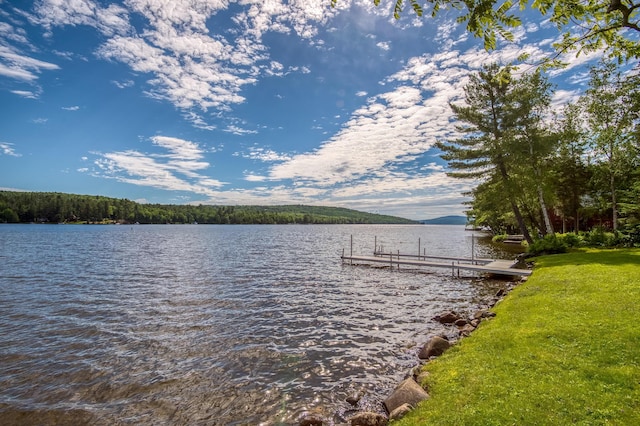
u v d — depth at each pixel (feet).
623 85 85.46
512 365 22.29
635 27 16.38
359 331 40.42
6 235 228.84
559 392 18.15
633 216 99.60
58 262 101.96
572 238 91.09
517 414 16.65
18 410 23.81
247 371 29.84
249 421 22.54
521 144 91.81
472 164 99.76
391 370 29.71
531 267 73.87
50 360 31.91
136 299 56.08
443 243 207.31
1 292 60.80
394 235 316.60
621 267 50.14
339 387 26.86
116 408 24.14
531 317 31.96
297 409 23.86
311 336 38.65
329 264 103.40
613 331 25.13
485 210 119.96
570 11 17.60
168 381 27.99
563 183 109.91
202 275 81.00
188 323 43.32
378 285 69.92
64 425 22.18
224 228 469.98
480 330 32.60
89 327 41.45
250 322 43.91
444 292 63.05
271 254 133.59
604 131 92.53
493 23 15.05
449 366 24.59
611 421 15.51
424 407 19.52
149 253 131.95
